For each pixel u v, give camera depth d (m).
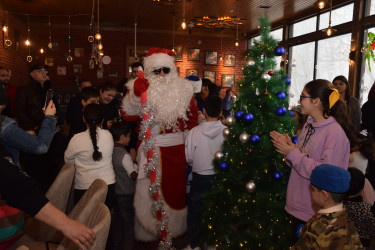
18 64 9.22
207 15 9.09
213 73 11.98
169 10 8.55
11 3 7.81
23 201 1.03
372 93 3.29
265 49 2.23
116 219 2.66
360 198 2.17
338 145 1.66
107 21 10.26
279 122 2.23
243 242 2.31
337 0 7.21
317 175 1.47
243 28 10.83
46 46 10.40
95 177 2.39
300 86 8.80
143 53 11.66
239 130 2.31
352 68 6.59
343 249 1.37
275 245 2.22
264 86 2.20
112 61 11.02
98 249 1.16
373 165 2.78
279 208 2.20
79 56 10.70
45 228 1.89
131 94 2.44
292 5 7.88
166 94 2.38
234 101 2.44
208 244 2.54
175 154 2.46
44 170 3.03
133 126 3.49
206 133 2.63
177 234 2.53
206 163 2.65
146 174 2.35
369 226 2.09
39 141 1.79
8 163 1.05
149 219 2.44
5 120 1.69
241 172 2.29
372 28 6.27
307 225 1.46
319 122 1.77
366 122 3.00
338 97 1.75
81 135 2.40
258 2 7.68
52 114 1.91
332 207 1.45
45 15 9.19
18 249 1.52
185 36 11.69
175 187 2.47
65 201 1.96
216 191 2.46
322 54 7.83
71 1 7.76
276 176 2.12
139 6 8.23
